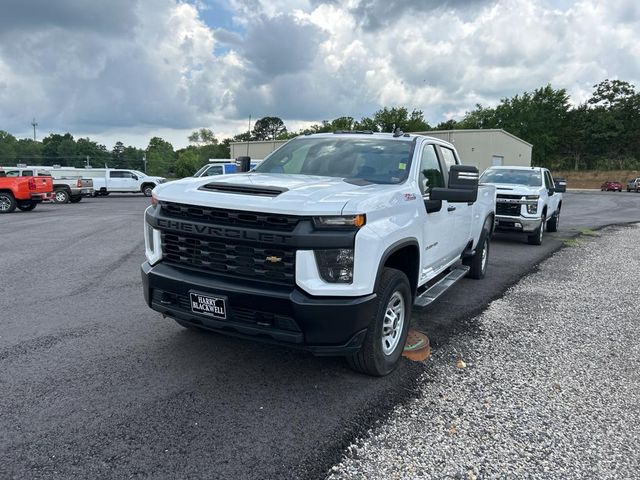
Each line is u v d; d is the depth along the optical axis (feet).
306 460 8.80
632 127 256.52
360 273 10.18
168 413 10.32
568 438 9.74
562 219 59.67
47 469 8.38
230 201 10.59
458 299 20.06
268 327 10.39
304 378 12.14
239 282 10.64
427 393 11.54
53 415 10.15
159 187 12.55
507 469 8.70
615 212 73.26
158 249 12.22
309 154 15.81
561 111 252.42
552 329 16.42
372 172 14.17
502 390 11.80
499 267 26.99
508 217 33.78
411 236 12.48
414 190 13.33
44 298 19.15
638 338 15.64
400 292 12.42
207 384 11.73
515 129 238.07
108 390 11.32
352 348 10.52
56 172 97.30
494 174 39.40
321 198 10.36
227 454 8.92
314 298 10.02
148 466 8.52
